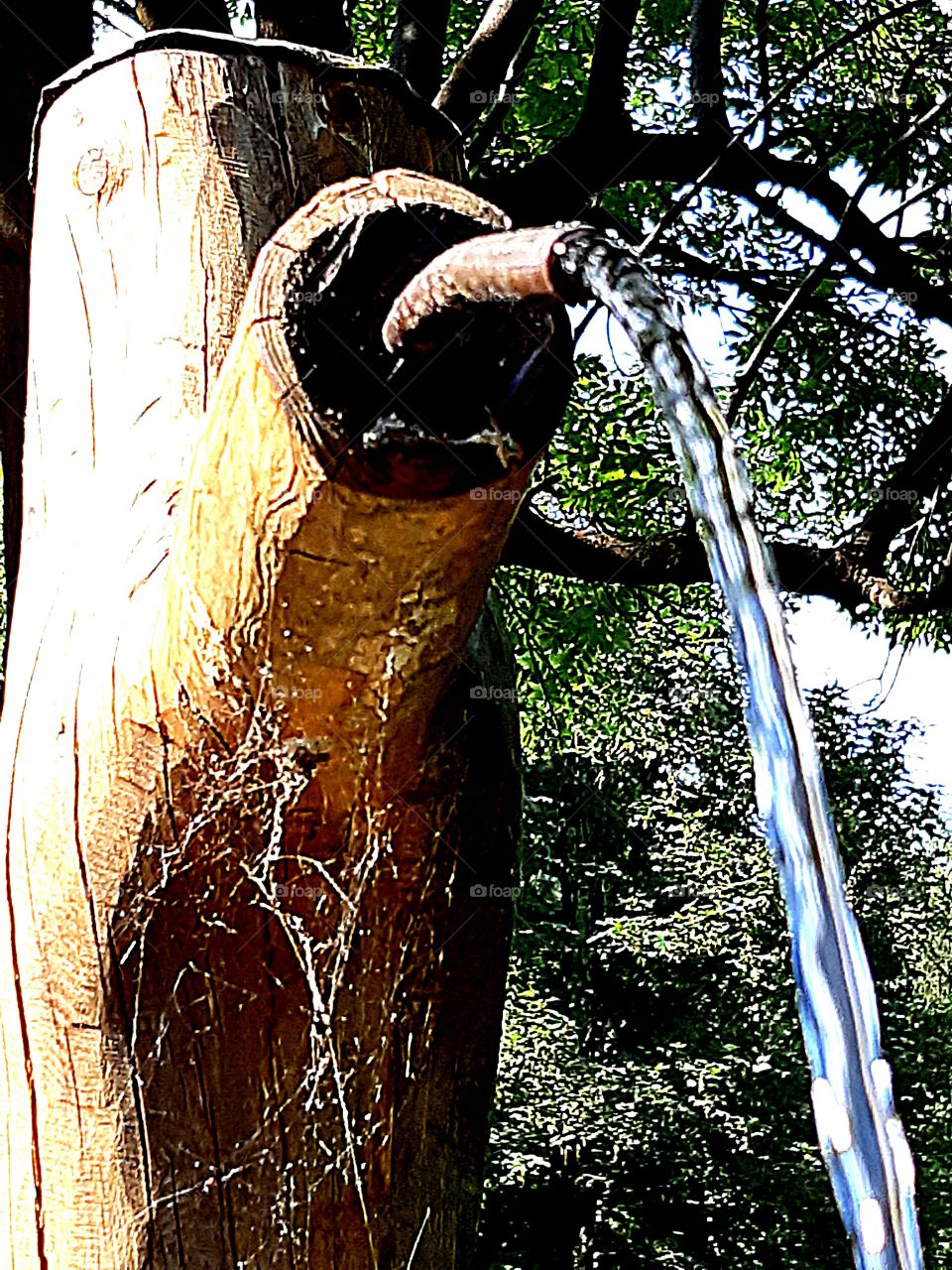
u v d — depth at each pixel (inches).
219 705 75.0
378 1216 82.8
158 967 79.4
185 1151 79.4
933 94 298.0
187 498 73.1
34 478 90.9
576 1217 458.6
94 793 78.9
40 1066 80.6
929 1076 460.1
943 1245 436.8
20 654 84.9
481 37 204.2
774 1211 454.3
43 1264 80.1
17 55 149.6
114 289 91.4
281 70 96.0
